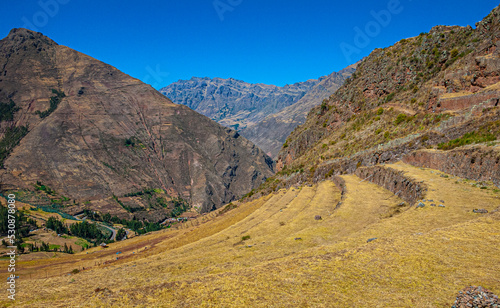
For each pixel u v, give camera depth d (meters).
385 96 114.50
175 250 59.53
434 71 98.50
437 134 64.12
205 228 108.25
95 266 83.75
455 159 50.34
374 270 22.34
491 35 75.81
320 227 44.19
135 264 52.16
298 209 70.69
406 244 25.70
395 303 18.05
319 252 29.92
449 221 31.69
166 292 22.95
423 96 88.31
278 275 23.77
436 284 19.34
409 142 70.69
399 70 113.69
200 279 24.94
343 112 133.50
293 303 19.56
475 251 22.59
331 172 96.12
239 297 21.00
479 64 68.44
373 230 33.44
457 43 98.75
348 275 22.22
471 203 35.94
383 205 49.62
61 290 37.25
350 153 94.62
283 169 154.88
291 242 40.66
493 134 50.16
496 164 40.62
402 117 86.00
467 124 58.44
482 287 17.27
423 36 115.75
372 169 71.81
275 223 61.53
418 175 52.09
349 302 18.88
